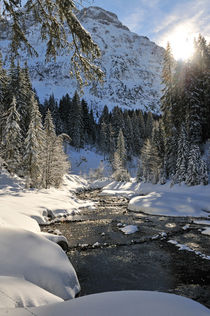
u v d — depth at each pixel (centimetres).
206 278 1023
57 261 805
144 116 11612
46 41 505
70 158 7194
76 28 457
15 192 2767
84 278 1026
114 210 2736
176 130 3797
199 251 1352
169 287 949
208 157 3384
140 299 405
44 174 3666
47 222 1964
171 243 1499
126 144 7688
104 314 342
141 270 1108
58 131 7300
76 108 7681
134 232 1759
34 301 479
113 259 1244
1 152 2756
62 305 371
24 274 669
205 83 3650
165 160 3969
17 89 3509
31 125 3141
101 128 8756
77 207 2775
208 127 3628
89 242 1524
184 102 3669
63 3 423
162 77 3941
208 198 2747
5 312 335
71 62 536
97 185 6050
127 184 5284
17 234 892
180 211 2436
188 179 3309
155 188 4003
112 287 947
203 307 393
